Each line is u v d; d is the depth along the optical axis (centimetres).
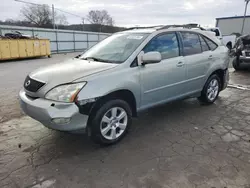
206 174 222
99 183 212
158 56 285
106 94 255
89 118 260
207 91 425
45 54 1698
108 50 331
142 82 297
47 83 250
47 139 299
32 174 225
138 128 335
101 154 263
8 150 270
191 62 367
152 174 224
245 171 227
